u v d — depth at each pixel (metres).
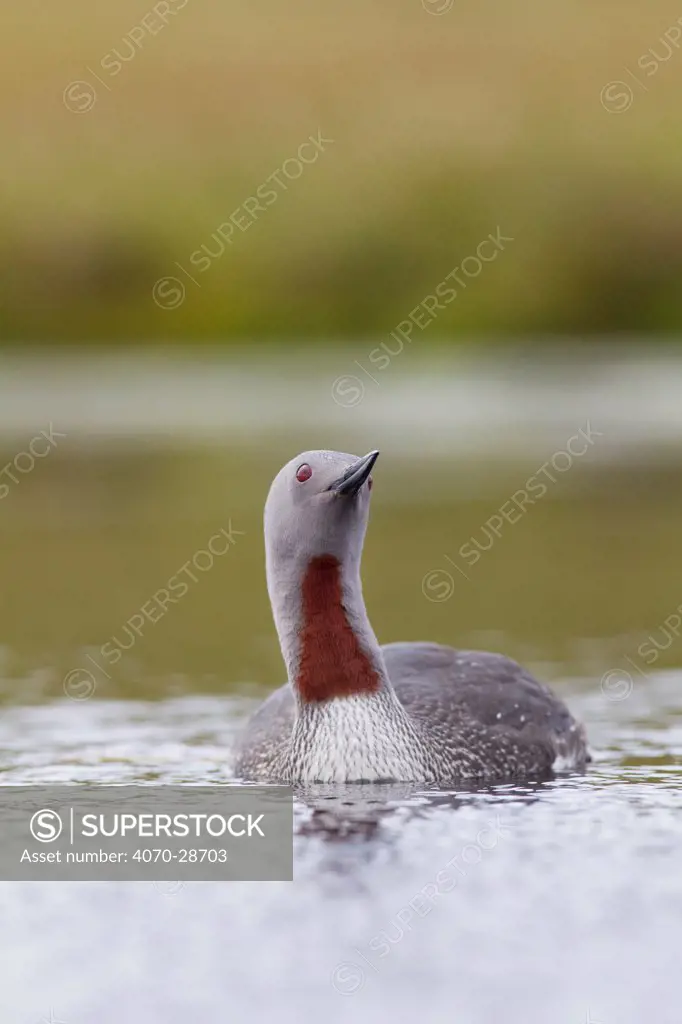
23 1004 6.56
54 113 40.84
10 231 39.34
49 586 18.00
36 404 34.03
